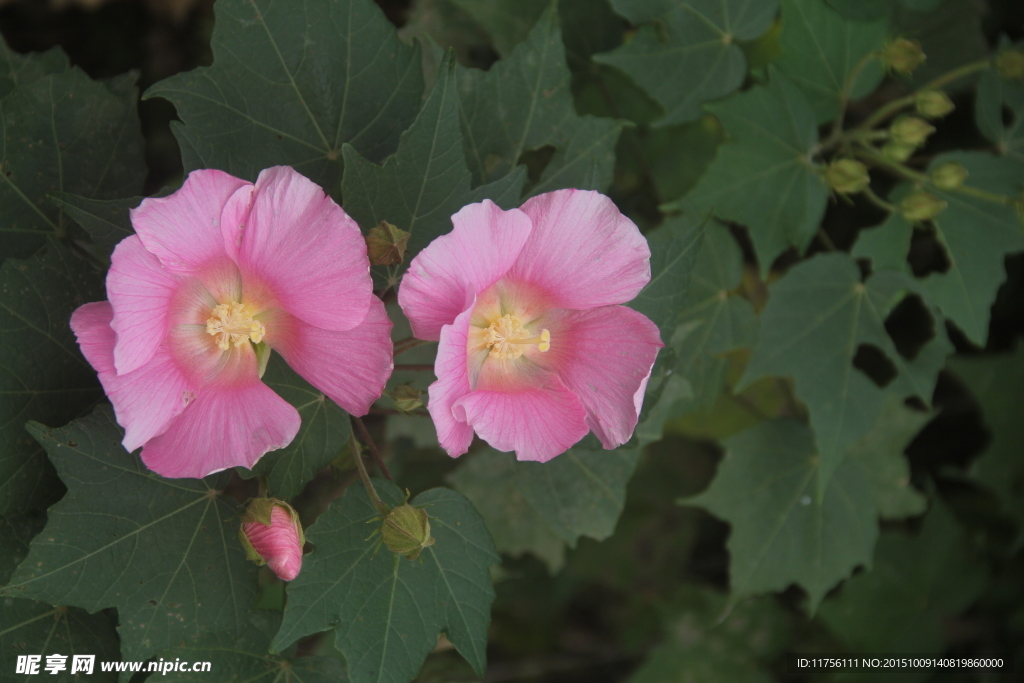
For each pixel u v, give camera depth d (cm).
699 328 100
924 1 97
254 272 82
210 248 81
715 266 99
